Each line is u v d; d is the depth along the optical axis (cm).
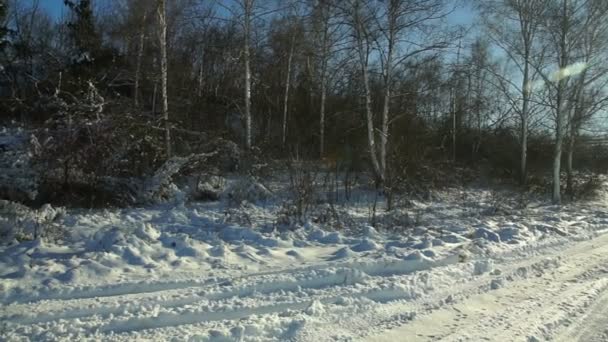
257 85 2414
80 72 1977
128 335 461
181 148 1501
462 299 598
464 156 2711
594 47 1858
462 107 2708
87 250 768
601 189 2141
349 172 1762
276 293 586
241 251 790
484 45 2364
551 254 863
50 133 1159
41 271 630
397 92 1842
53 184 1125
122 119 1228
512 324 525
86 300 539
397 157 1617
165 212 1117
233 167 1538
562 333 509
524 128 2175
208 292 571
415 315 537
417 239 912
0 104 1561
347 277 641
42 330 461
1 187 1045
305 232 977
